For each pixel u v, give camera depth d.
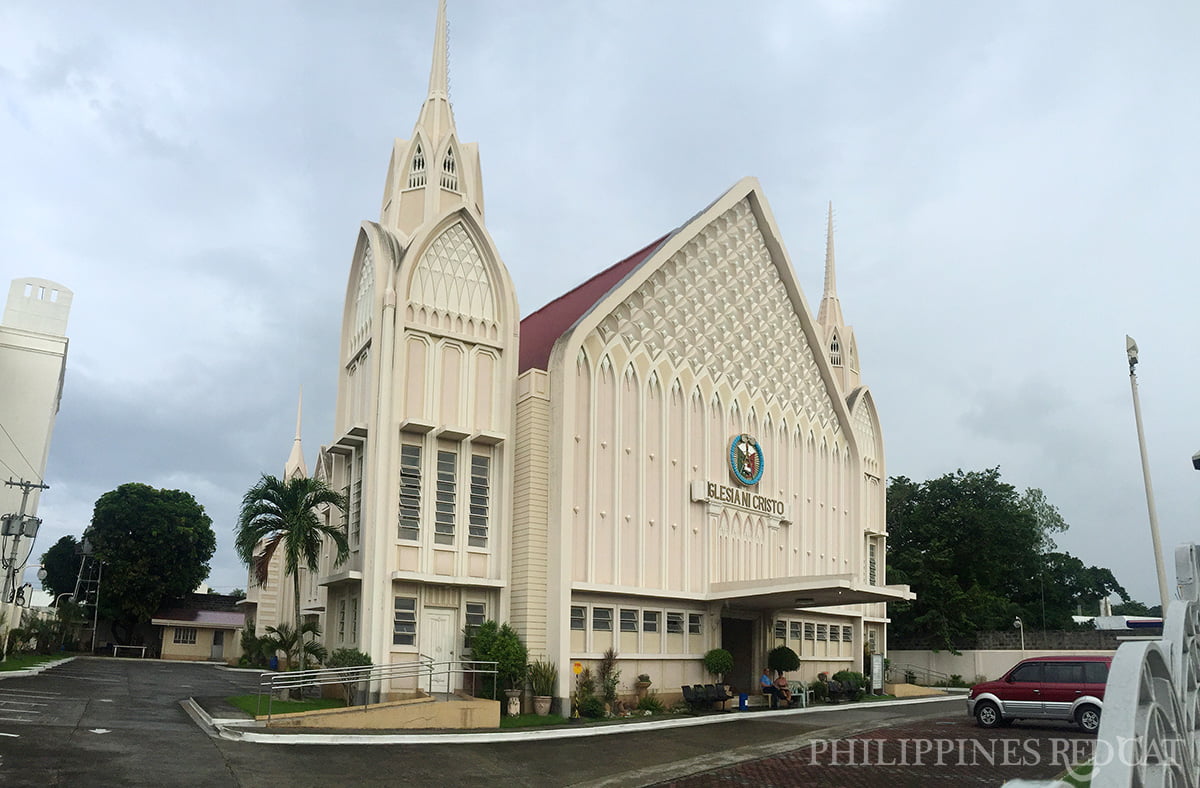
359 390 29.91
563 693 27.30
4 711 20.88
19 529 41.09
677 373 33.78
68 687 29.11
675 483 33.00
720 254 36.50
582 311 34.50
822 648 39.72
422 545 27.27
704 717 27.81
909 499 63.88
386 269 28.38
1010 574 63.34
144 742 18.14
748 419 36.41
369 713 22.34
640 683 30.11
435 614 27.41
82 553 55.62
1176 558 8.39
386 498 26.73
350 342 31.61
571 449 29.03
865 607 43.66
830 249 50.59
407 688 26.19
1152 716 6.13
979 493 61.19
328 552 30.75
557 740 22.47
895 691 41.94
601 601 29.70
